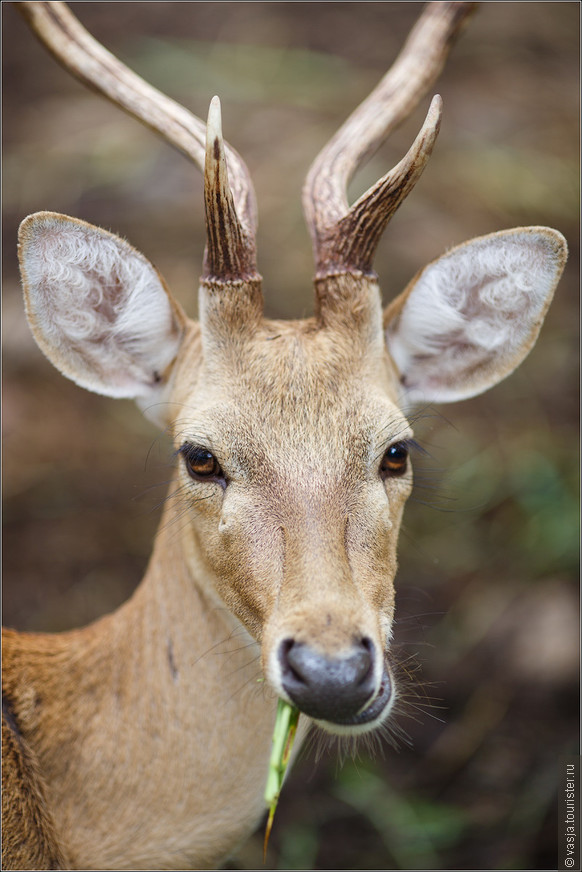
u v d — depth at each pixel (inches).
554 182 526.0
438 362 225.6
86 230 198.2
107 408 438.0
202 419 187.8
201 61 594.9
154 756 207.0
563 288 487.2
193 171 537.3
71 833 209.3
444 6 258.7
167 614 210.2
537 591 364.8
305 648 155.8
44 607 360.8
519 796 303.9
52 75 614.9
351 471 181.6
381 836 294.8
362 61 614.5
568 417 427.2
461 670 340.8
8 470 406.6
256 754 206.7
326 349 193.2
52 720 213.3
